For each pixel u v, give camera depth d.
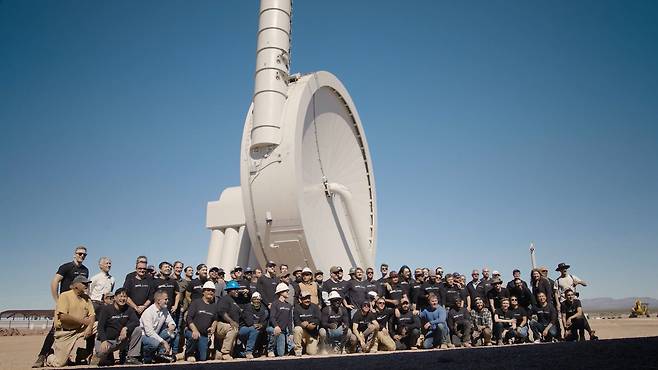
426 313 17.73
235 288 15.42
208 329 14.55
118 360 15.05
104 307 13.52
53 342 13.34
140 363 13.41
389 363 7.69
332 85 28.05
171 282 15.73
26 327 53.28
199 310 14.54
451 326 18.14
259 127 23.50
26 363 14.23
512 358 7.29
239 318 15.41
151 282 15.25
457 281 19.44
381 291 18.55
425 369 6.38
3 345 23.12
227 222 27.92
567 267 20.23
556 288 20.08
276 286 17.31
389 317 17.23
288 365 8.21
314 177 26.75
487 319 19.27
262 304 15.84
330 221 27.81
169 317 14.34
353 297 18.38
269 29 25.12
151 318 13.73
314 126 26.95
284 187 22.81
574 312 18.50
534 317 18.59
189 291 16.23
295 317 15.94
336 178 29.86
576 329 18.39
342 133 30.64
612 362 6.06
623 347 8.09
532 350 8.62
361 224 28.75
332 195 28.52
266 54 24.73
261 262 24.17
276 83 24.25
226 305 14.91
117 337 13.40
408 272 19.36
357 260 29.39
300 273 17.56
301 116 24.03
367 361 8.41
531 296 18.89
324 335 16.06
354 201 31.55
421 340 17.95
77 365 13.49
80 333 13.15
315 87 26.03
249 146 23.98
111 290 15.94
